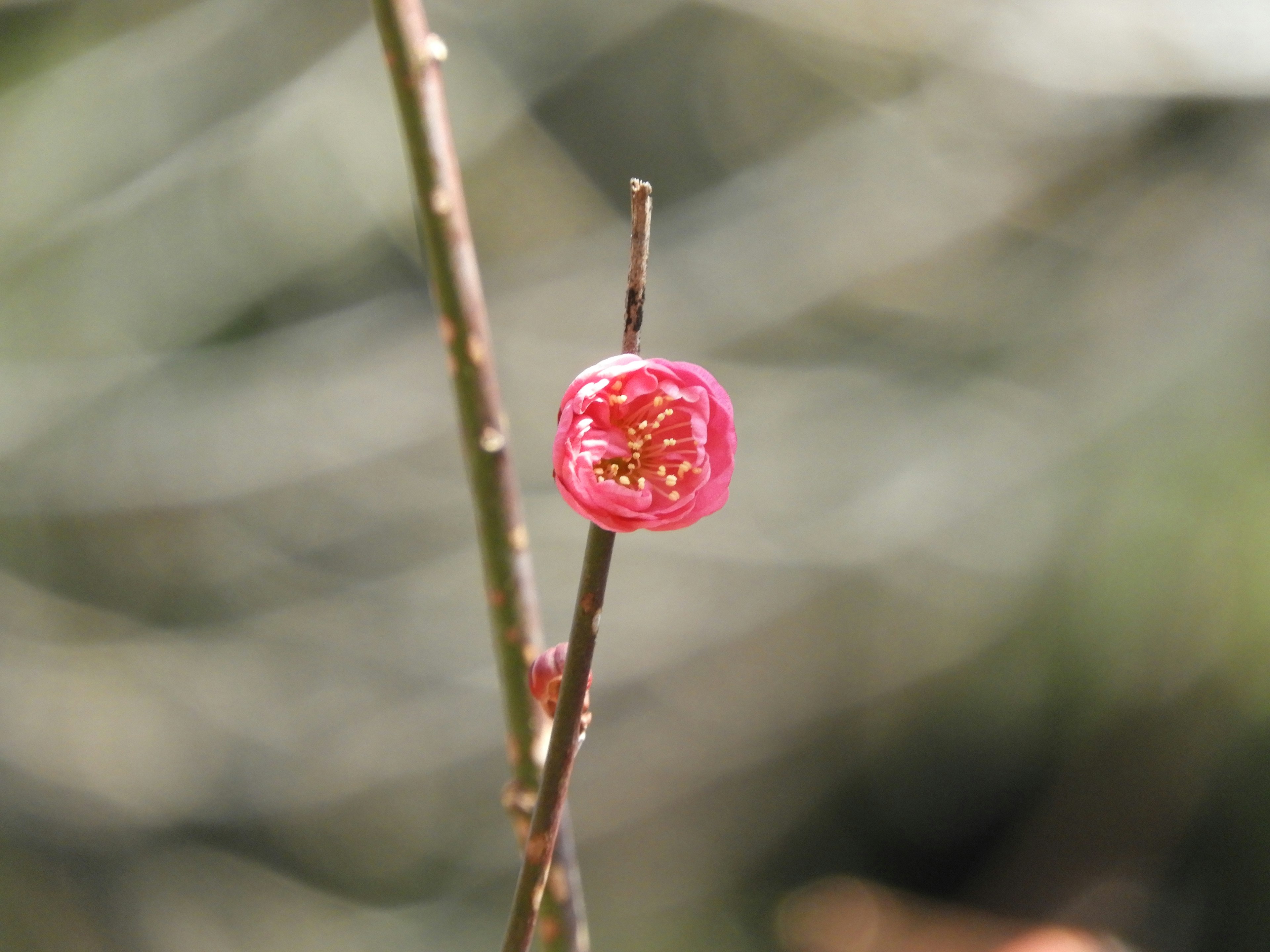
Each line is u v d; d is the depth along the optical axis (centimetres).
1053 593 234
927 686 246
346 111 245
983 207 259
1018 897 239
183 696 234
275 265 242
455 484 251
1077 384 243
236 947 223
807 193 266
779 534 246
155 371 236
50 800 223
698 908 244
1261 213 236
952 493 242
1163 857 234
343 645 242
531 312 257
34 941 212
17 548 229
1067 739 238
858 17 253
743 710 246
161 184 236
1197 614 222
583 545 246
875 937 196
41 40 238
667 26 272
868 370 260
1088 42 242
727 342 258
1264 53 231
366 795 237
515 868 240
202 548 240
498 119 254
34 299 228
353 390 247
